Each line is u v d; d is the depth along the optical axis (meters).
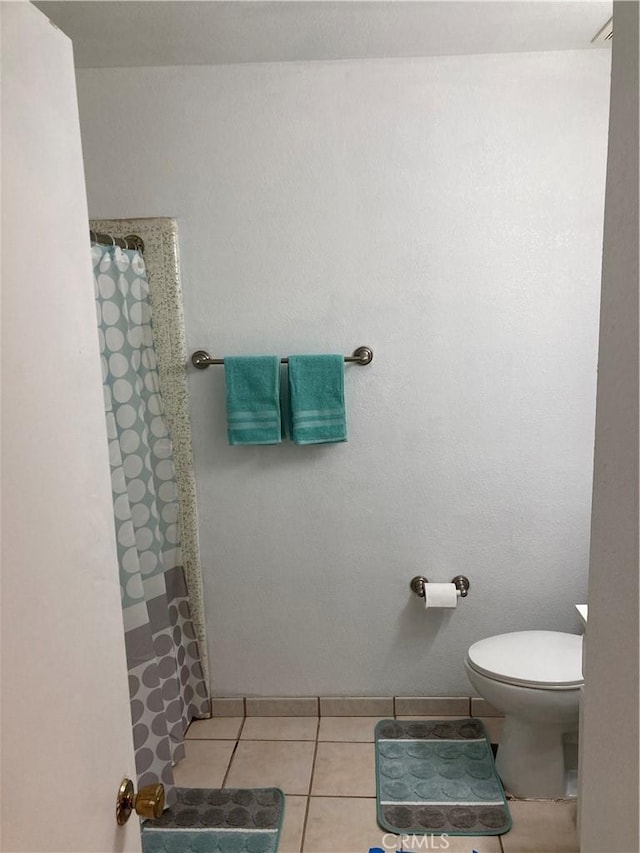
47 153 0.75
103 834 0.84
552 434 2.57
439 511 2.63
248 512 2.67
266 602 2.72
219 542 2.69
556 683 2.08
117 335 2.25
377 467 2.62
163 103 2.45
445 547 2.65
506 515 2.63
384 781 2.33
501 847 2.02
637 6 0.58
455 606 2.62
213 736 2.65
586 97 2.38
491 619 2.70
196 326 2.57
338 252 2.51
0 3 0.66
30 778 0.65
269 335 2.56
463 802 2.21
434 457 2.60
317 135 2.45
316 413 2.51
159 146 2.47
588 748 0.76
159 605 2.41
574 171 2.42
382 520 2.65
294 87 2.42
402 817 2.15
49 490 0.73
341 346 2.55
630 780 0.64
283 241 2.51
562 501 2.61
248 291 2.54
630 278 0.61
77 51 2.28
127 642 2.16
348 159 2.45
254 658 2.75
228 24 2.10
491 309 2.51
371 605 2.71
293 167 2.47
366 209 2.48
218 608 2.73
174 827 2.15
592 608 0.74
